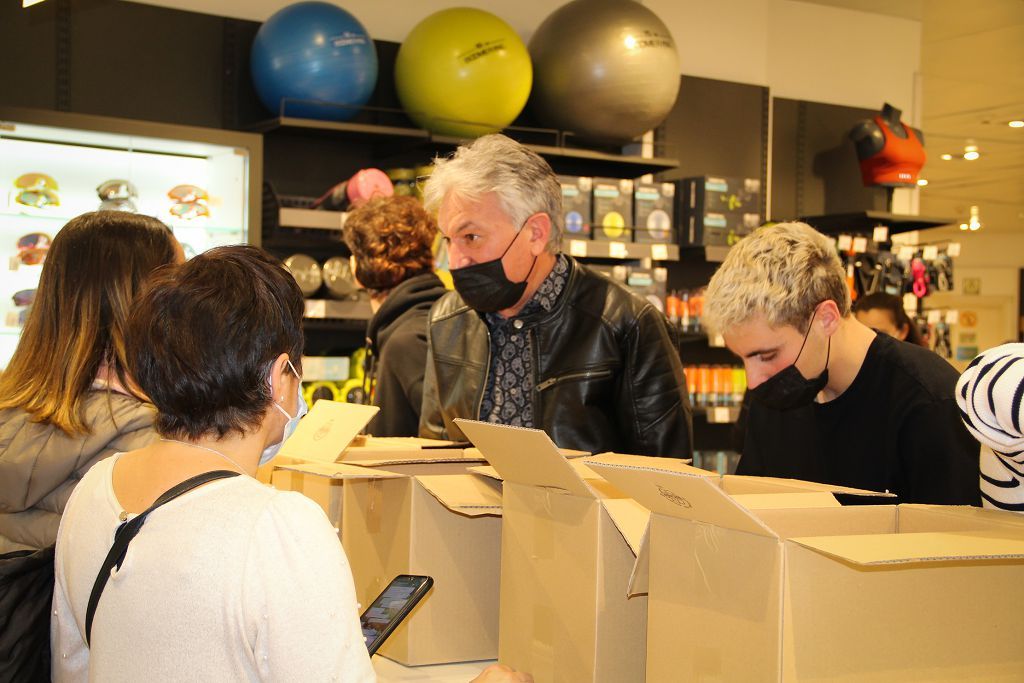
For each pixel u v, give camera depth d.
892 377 1.82
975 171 9.51
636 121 4.82
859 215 5.76
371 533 1.75
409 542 1.61
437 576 1.64
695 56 5.79
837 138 6.36
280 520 1.05
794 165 6.25
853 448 1.88
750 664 1.03
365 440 2.05
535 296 2.25
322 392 4.37
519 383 2.31
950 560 0.98
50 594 1.36
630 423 2.27
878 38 6.48
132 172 4.25
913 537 1.05
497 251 2.10
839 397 1.90
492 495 1.58
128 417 1.45
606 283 2.30
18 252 4.05
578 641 1.30
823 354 1.81
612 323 2.25
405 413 2.68
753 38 5.95
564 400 2.24
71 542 1.16
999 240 12.27
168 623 1.02
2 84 4.13
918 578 1.06
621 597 1.29
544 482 1.37
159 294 1.14
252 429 1.16
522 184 2.09
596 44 4.68
